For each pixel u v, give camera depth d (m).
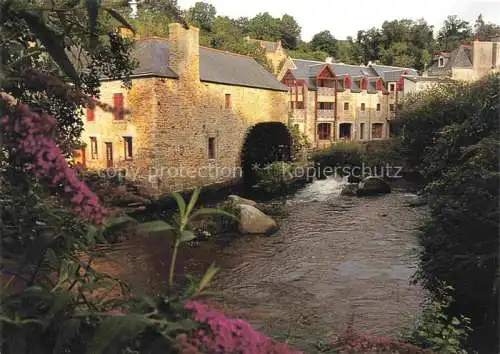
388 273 9.40
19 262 1.52
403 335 5.35
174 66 18.97
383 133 41.41
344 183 24.36
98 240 1.72
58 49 1.78
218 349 1.11
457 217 6.55
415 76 40.41
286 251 11.36
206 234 12.41
